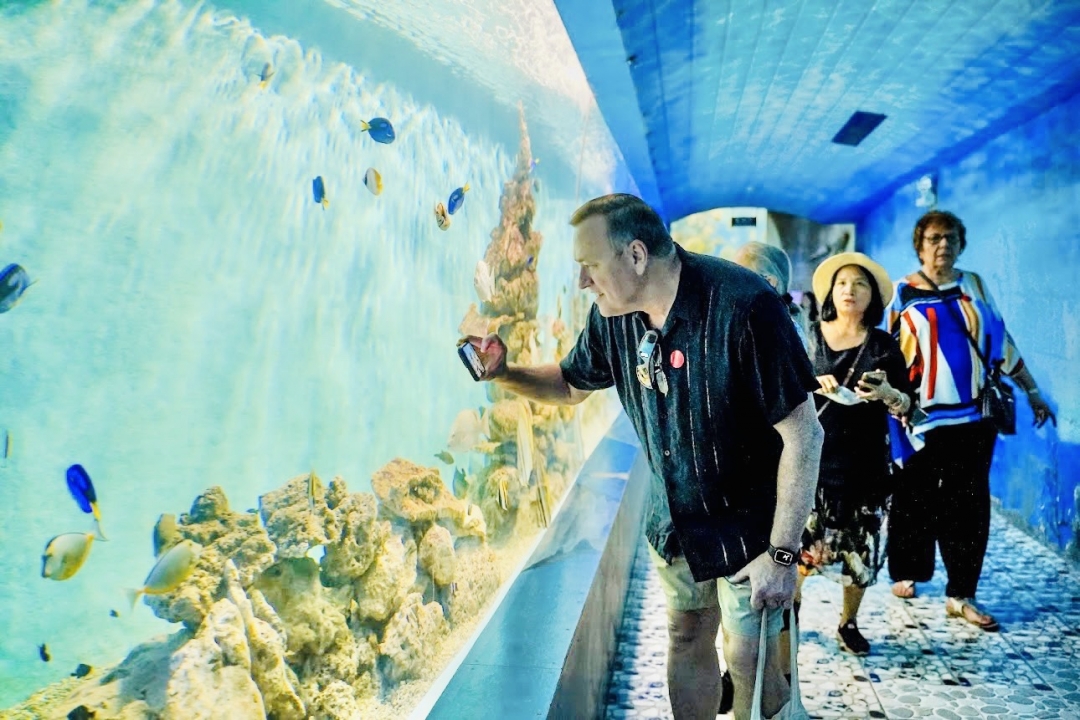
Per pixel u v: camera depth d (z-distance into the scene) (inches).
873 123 261.1
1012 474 236.7
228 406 52.0
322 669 62.0
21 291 36.7
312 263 63.3
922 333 164.6
